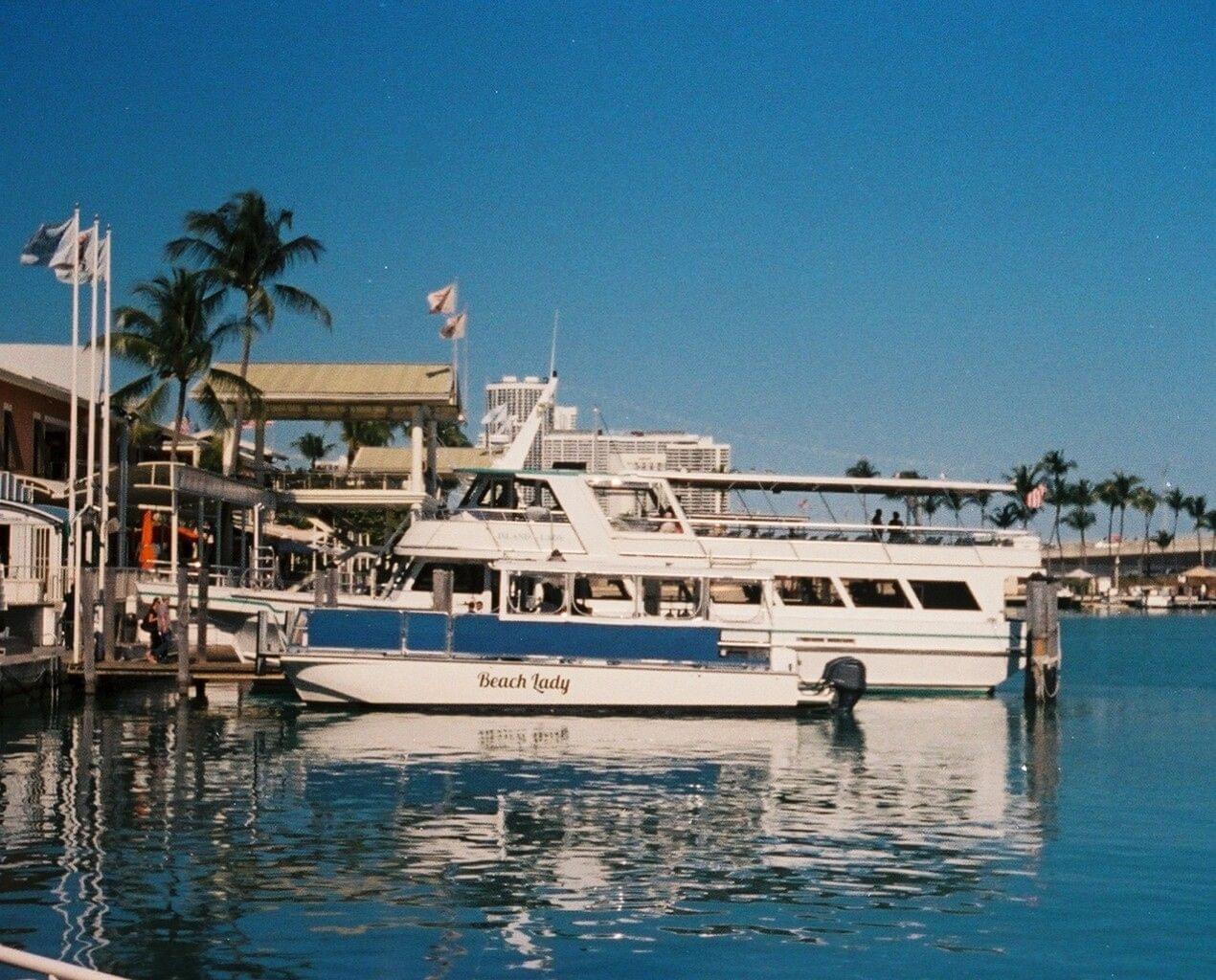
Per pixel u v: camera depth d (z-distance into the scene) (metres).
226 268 59.72
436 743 30.67
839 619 40.91
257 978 14.63
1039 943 16.31
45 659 36.88
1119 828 22.67
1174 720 39.34
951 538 42.22
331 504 61.28
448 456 80.44
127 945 15.62
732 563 40.59
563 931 16.45
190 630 44.03
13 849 19.95
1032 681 41.38
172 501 49.09
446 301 63.59
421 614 35.06
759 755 29.88
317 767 27.30
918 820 23.12
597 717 35.09
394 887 18.16
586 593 39.22
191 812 22.73
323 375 63.25
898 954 15.84
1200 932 16.75
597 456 45.12
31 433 54.59
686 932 16.52
